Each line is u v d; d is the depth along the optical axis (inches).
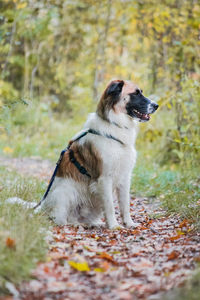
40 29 584.4
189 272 131.2
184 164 366.9
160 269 140.0
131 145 212.7
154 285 126.3
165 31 475.8
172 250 160.1
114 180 212.8
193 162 350.9
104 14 671.8
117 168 209.6
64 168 218.2
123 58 657.6
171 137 408.8
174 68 423.5
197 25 409.1
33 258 138.7
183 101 367.2
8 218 166.9
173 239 178.9
